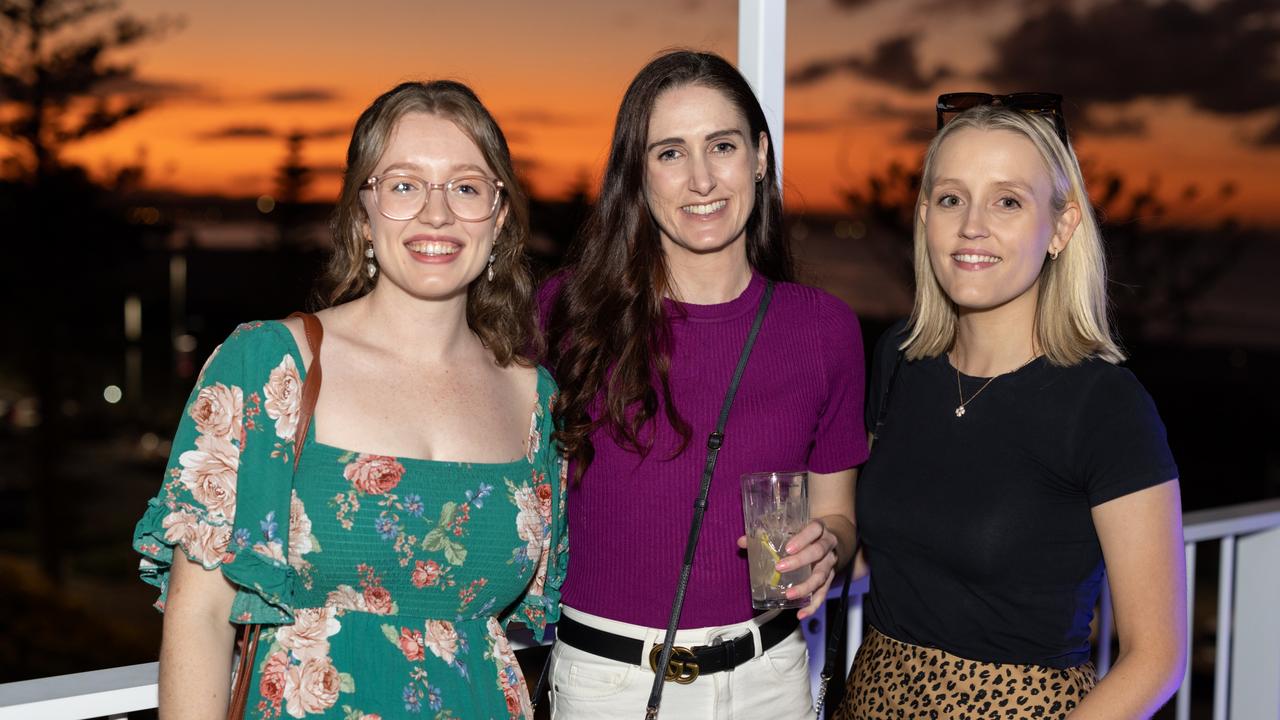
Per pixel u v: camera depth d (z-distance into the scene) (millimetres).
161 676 1668
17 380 40438
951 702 1909
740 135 2092
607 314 2105
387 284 1866
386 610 1777
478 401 1904
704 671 2043
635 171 2123
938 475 1995
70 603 38656
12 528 40969
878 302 23656
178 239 41594
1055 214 1944
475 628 1865
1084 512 1886
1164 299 21328
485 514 1825
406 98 1821
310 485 1721
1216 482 33812
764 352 2148
